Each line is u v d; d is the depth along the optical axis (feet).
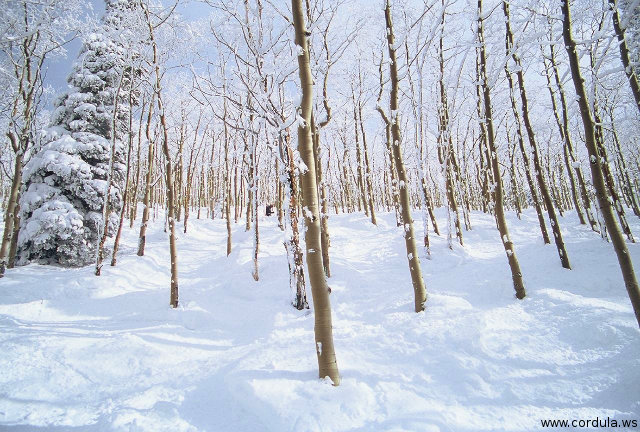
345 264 31.07
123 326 20.93
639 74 24.70
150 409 11.71
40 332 19.06
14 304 22.76
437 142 40.16
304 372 12.84
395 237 41.73
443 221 53.31
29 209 33.50
